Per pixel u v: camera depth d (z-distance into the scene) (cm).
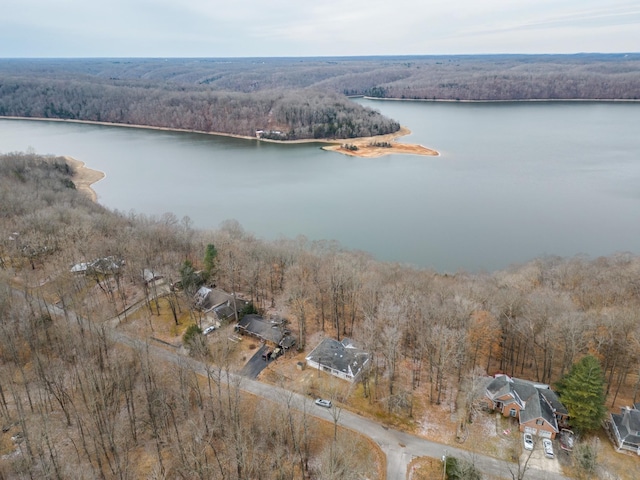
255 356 7656
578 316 7044
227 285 9631
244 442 5150
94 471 5159
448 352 6525
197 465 4881
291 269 9212
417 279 9281
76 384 6391
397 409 6512
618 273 9462
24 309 7469
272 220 16400
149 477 5066
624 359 7038
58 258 9406
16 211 11475
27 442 5169
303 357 7681
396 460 5709
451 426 6262
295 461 5525
